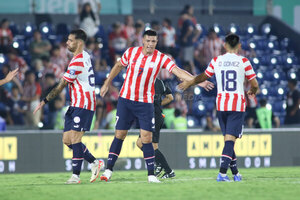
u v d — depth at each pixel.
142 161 38.22
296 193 19.20
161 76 47.94
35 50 52.31
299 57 64.56
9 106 47.03
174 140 38.97
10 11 59.94
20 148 36.84
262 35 65.56
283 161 41.38
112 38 56.25
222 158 23.83
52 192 19.88
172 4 64.06
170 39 56.59
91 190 20.31
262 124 44.66
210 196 18.23
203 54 57.16
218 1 65.12
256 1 66.44
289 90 52.75
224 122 24.03
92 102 24.05
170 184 22.56
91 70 24.27
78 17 58.34
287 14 70.25
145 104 23.17
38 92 45.34
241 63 23.47
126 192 19.48
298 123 51.53
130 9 63.09
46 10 60.88
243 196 18.27
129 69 23.20
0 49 54.69
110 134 38.09
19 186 23.34
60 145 37.50
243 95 23.62
